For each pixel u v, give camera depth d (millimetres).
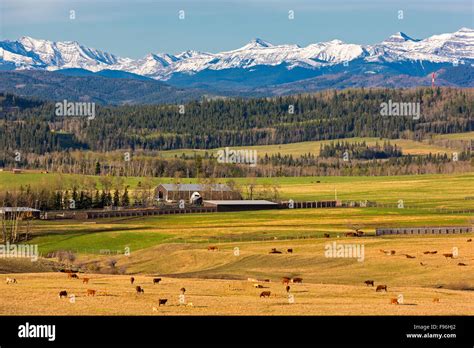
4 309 122312
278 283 161875
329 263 196125
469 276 175250
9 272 184500
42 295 135625
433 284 170375
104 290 143375
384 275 180750
